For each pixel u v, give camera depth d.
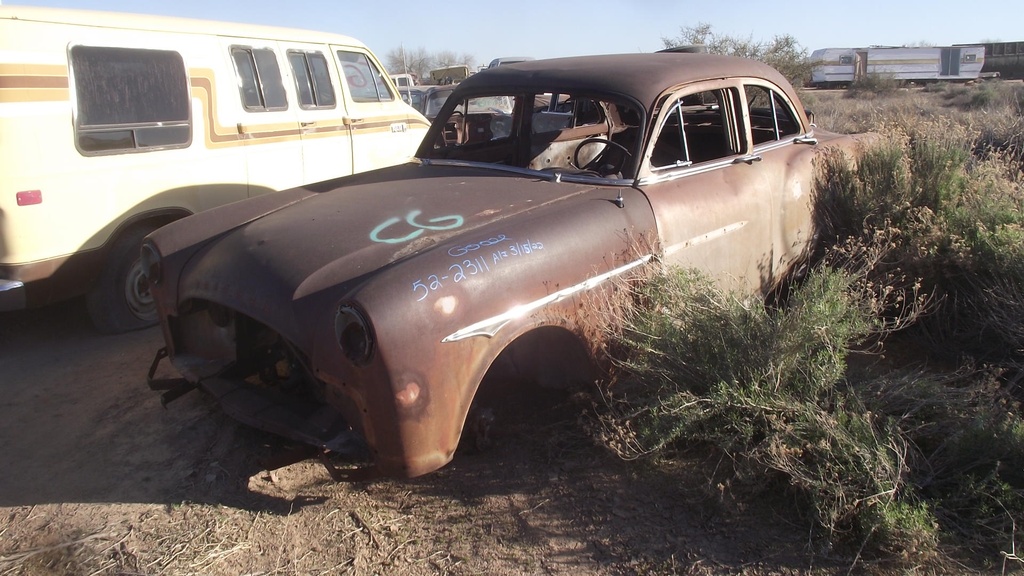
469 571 2.72
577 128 4.96
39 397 4.19
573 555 2.78
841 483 2.84
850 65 36.97
